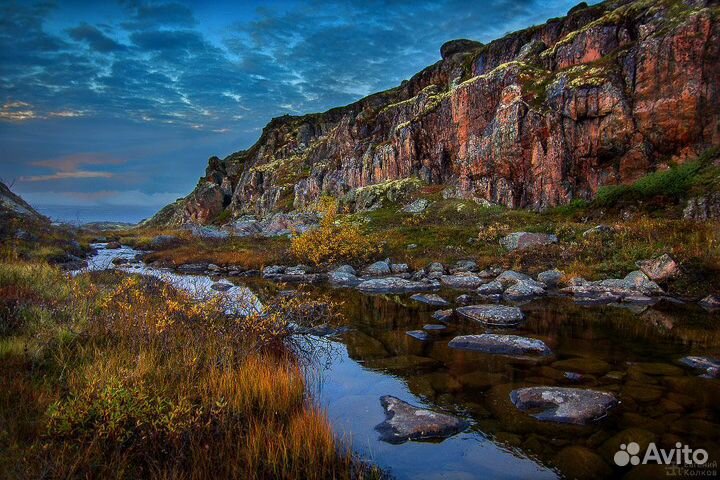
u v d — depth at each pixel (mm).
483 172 34188
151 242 38594
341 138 60531
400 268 21391
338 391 7531
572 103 28594
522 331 11148
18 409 5410
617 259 17562
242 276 22469
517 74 33844
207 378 6867
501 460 5348
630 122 26562
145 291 12938
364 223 34812
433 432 5984
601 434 5867
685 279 15148
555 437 5848
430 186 39938
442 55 59375
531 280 17219
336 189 53812
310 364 8805
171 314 9109
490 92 35719
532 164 30641
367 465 5258
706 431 5859
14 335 7547
